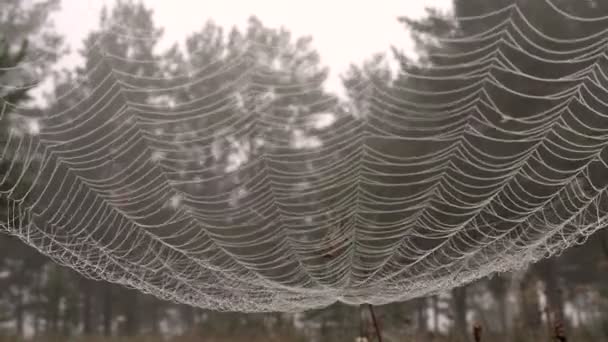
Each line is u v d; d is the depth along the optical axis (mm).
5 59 5957
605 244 14219
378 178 8492
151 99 7488
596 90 7656
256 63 5977
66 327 25172
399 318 15227
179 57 6738
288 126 6270
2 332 20234
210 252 9352
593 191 8250
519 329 14609
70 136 7547
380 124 7793
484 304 21906
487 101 8148
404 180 8633
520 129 8336
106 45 6301
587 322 16469
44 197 8531
